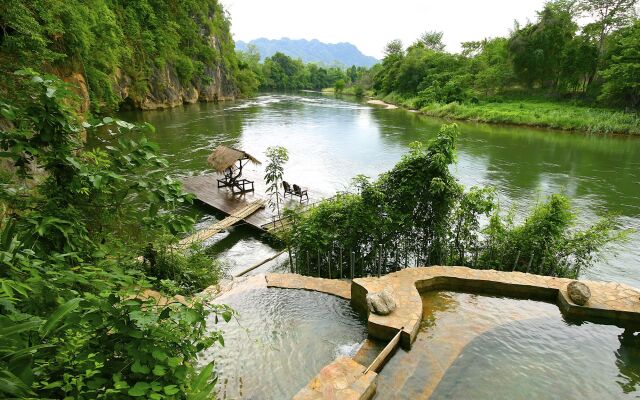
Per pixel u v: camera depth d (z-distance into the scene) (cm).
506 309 654
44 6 1369
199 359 539
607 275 930
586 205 1474
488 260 840
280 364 532
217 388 483
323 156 2414
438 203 791
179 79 5262
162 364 201
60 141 252
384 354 510
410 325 557
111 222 294
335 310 678
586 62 4184
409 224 802
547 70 4638
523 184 1764
